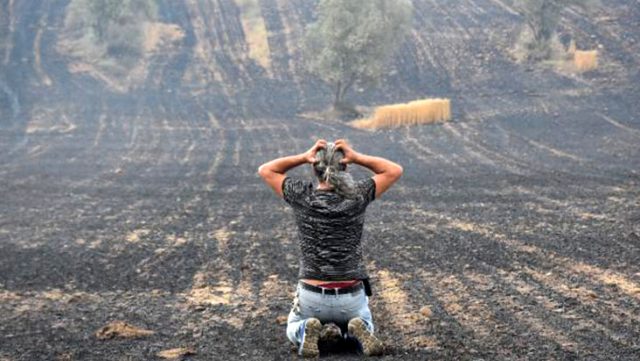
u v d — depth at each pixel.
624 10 71.75
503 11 75.69
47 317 9.52
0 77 66.19
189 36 75.69
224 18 79.31
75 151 37.94
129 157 34.97
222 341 8.16
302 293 7.05
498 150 35.09
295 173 28.14
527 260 12.40
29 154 37.00
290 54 70.81
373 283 11.10
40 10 81.06
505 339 7.89
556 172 26.33
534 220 16.59
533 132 41.94
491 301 9.73
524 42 66.50
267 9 81.06
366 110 55.97
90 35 74.69
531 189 22.14
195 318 9.33
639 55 62.47
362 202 6.93
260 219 17.92
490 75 62.28
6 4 82.12
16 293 10.98
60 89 63.38
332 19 54.47
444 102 48.19
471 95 58.03
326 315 7.06
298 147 38.47
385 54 55.34
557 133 41.00
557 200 19.72
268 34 75.12
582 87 56.88
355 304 7.03
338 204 6.90
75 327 8.96
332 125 49.38
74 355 7.68
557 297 9.84
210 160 33.31
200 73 67.94
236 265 12.79
